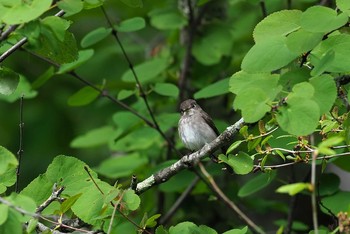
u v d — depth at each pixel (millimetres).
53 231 8086
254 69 7504
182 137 11938
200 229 8594
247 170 8062
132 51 15859
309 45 7480
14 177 8477
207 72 14242
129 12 15297
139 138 12883
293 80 7582
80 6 7707
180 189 12984
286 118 7078
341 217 7238
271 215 15992
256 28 7852
